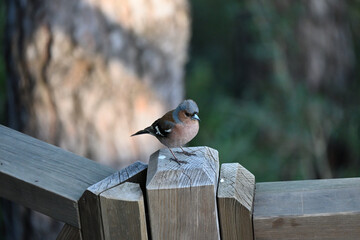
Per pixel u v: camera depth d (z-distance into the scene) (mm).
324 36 18891
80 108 10688
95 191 4938
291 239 4938
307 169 16688
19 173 5348
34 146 5766
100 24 10594
